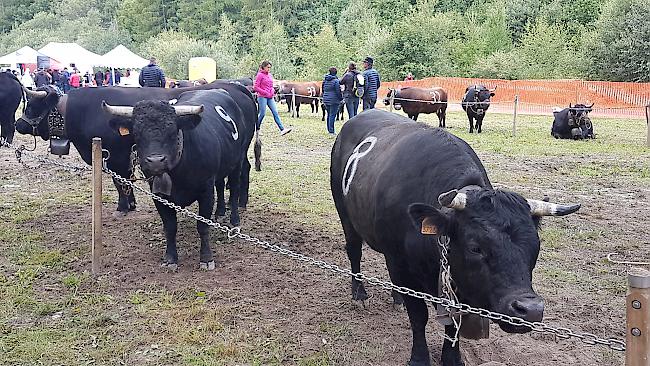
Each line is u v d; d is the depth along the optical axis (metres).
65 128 9.09
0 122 14.58
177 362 5.00
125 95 9.12
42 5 110.12
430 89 21.84
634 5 38.66
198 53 54.22
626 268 7.26
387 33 48.06
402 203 4.55
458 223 3.81
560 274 7.04
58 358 5.02
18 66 45.38
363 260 7.41
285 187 11.23
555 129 19.12
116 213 9.06
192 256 7.44
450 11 59.06
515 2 56.91
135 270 6.95
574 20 54.28
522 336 5.52
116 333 5.46
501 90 33.69
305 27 77.00
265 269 7.06
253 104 9.60
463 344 5.34
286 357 5.09
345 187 5.64
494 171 13.01
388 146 5.16
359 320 5.82
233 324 5.68
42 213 9.17
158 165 6.24
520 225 3.70
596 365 5.07
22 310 5.88
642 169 13.36
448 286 4.01
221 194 8.95
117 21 95.50
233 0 85.56
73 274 6.80
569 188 11.48
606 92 31.44
